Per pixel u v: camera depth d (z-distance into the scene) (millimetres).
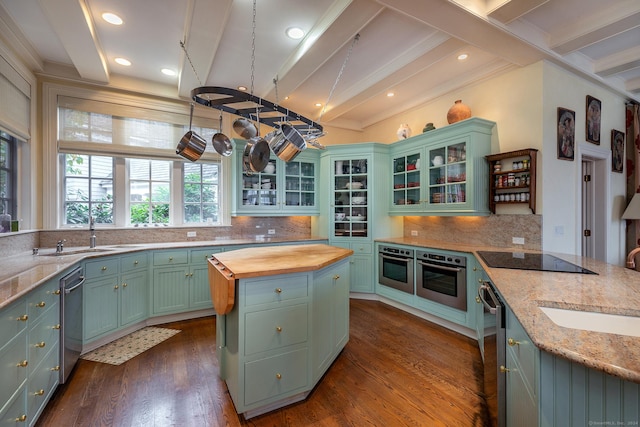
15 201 2867
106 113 3428
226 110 2072
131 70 3316
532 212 2912
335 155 4430
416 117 4246
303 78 3219
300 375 1958
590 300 1296
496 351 1488
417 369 2348
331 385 2143
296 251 2586
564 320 1233
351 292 4332
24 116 2842
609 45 2961
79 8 2105
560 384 923
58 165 3225
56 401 1933
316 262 2061
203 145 2377
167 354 2596
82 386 2104
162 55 2992
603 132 3639
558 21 2572
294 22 2451
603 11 2424
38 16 2379
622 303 1252
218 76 3387
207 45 2555
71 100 3258
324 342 2209
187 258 3398
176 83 3666
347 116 5000
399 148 4164
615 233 3891
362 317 3518
